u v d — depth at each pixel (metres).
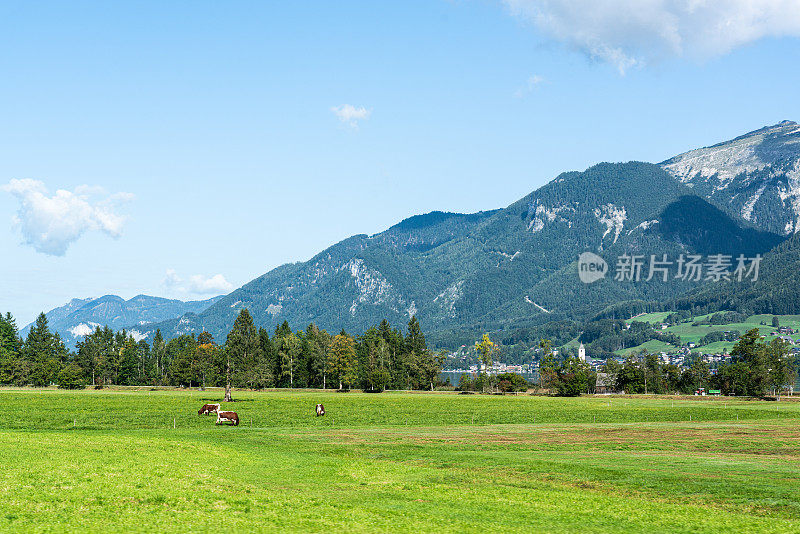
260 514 34.25
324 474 48.44
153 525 31.05
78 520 31.42
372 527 32.25
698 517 36.22
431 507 37.91
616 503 39.50
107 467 44.84
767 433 80.62
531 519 35.38
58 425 86.69
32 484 38.34
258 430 82.94
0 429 80.00
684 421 102.94
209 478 43.66
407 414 111.25
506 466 53.78
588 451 63.78
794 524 35.06
